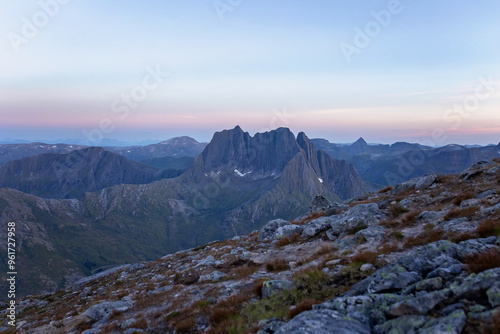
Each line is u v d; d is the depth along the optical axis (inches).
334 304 321.1
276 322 343.0
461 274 308.2
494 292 229.5
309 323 275.0
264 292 499.5
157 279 1056.2
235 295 547.2
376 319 283.3
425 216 702.5
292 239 1002.1
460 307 240.7
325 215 1253.1
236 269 821.2
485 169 952.3
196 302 569.3
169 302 677.3
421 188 1099.3
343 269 491.5
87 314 746.8
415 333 232.5
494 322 202.8
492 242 374.6
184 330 469.7
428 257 377.1
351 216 870.4
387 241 621.0
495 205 558.6
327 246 737.6
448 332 210.5
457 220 566.6
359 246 658.8
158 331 503.5
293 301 437.1
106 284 1381.6
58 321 800.3
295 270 631.8
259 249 1026.1
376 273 391.2
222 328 411.2
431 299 260.7
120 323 618.5
